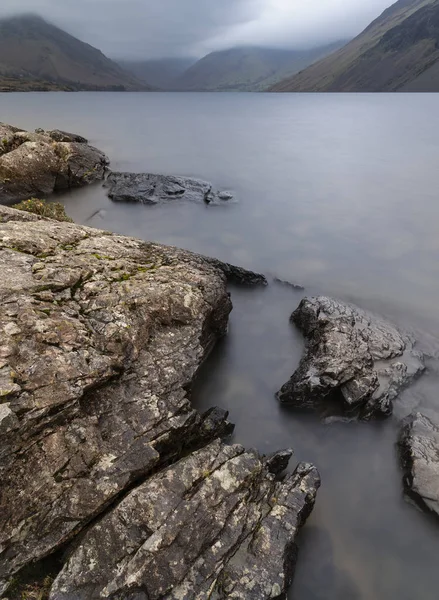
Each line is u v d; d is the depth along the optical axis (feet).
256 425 37.63
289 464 34.01
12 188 98.53
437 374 43.16
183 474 26.02
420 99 502.79
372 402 37.76
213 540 23.45
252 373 43.83
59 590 20.98
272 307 56.44
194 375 34.27
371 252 75.05
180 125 257.75
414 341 48.11
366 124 252.83
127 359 31.53
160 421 29.22
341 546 28.40
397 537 29.07
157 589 21.21
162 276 40.86
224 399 40.32
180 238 81.41
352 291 61.36
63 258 38.19
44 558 22.88
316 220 91.50
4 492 22.76
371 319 51.03
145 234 83.05
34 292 31.89
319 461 34.58
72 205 98.94
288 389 39.24
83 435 26.04
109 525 23.22
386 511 30.71
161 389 31.32
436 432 35.45
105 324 31.94
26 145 103.55
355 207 99.40
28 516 22.93
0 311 28.81
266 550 24.04
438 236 81.30
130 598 20.90
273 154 163.84
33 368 26.16
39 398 25.02
